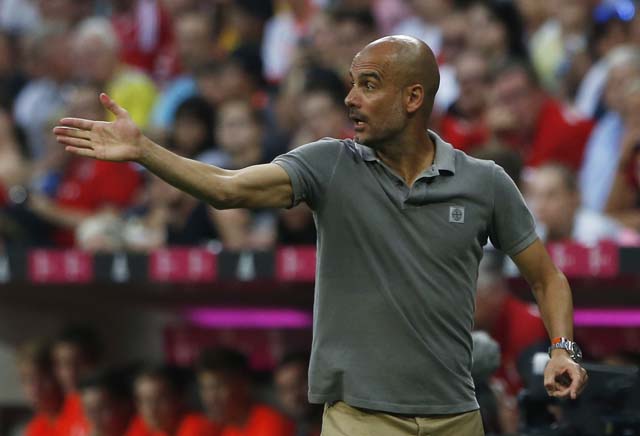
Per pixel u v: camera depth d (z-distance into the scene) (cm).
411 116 1549
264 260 2670
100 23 4516
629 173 3023
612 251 2444
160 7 4553
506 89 3180
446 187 1557
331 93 3347
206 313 3173
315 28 3862
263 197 1523
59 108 4244
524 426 1919
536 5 3909
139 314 3238
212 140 3619
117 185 3569
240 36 4306
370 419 1534
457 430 1561
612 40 3531
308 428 2692
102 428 3066
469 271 1572
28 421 3406
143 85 4206
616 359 2527
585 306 2777
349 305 1544
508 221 1599
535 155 3212
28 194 3484
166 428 2988
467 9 3778
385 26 4206
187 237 3136
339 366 1538
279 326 3095
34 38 4506
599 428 1858
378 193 1548
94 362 3219
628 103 3045
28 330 3322
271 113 3756
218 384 2852
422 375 1535
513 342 2478
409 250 1541
